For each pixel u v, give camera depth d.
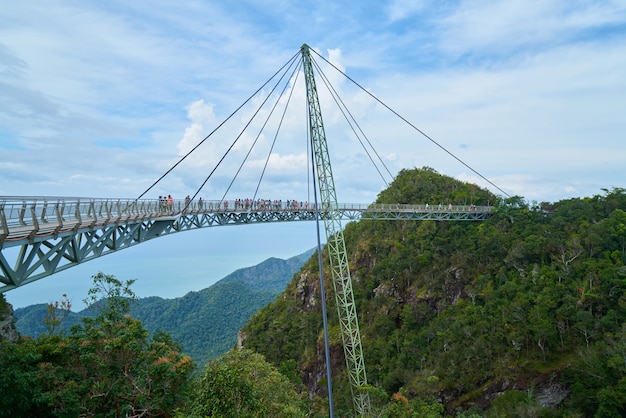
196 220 64.94
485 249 92.75
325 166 71.81
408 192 125.31
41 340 32.53
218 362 33.94
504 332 73.75
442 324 83.69
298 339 105.31
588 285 72.38
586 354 63.91
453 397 72.00
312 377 95.75
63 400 26.75
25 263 26.67
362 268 110.19
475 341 75.38
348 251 120.31
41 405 27.27
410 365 81.25
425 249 101.62
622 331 62.81
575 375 63.47
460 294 90.56
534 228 92.31
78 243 34.22
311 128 72.38
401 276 99.94
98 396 28.89
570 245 80.56
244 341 114.62
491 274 89.06
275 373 38.59
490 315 78.19
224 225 71.00
